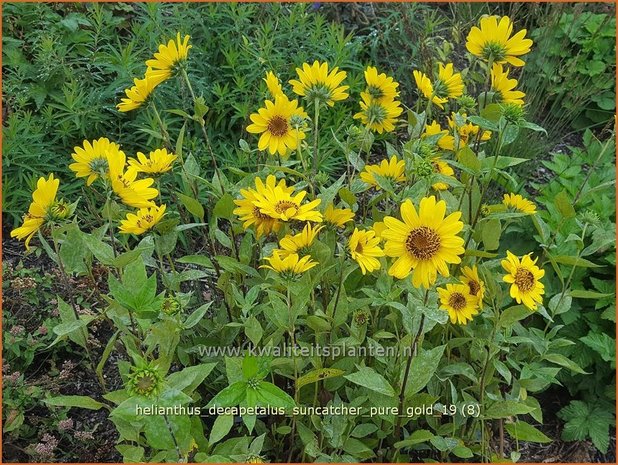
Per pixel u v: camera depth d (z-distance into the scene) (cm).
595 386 88
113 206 66
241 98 118
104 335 89
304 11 132
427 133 78
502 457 71
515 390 71
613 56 134
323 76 70
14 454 75
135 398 48
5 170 100
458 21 138
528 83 122
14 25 121
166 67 68
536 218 73
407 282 62
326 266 68
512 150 115
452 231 51
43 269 96
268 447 71
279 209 60
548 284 90
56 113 109
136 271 58
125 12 133
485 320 73
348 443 64
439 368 73
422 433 64
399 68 130
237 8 127
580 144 132
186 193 88
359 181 74
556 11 121
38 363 86
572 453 83
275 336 65
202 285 92
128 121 111
